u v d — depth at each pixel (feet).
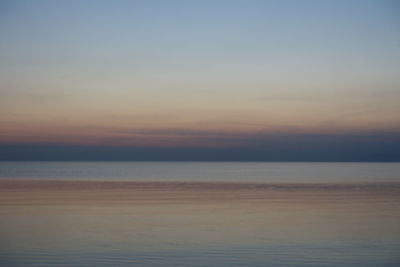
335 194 139.03
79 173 334.85
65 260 54.54
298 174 329.31
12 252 58.39
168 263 53.47
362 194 139.33
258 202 115.24
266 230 73.77
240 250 59.88
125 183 200.75
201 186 181.78
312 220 83.71
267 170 467.11
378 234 70.38
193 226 77.36
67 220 83.35
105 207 103.14
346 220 84.28
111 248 60.75
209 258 55.77
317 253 58.34
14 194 133.90
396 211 95.81
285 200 120.26
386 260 55.06
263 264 53.06
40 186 173.78
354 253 58.34
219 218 86.28
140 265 52.54
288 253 58.29
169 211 96.63
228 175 311.27
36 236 68.28
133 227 76.13
